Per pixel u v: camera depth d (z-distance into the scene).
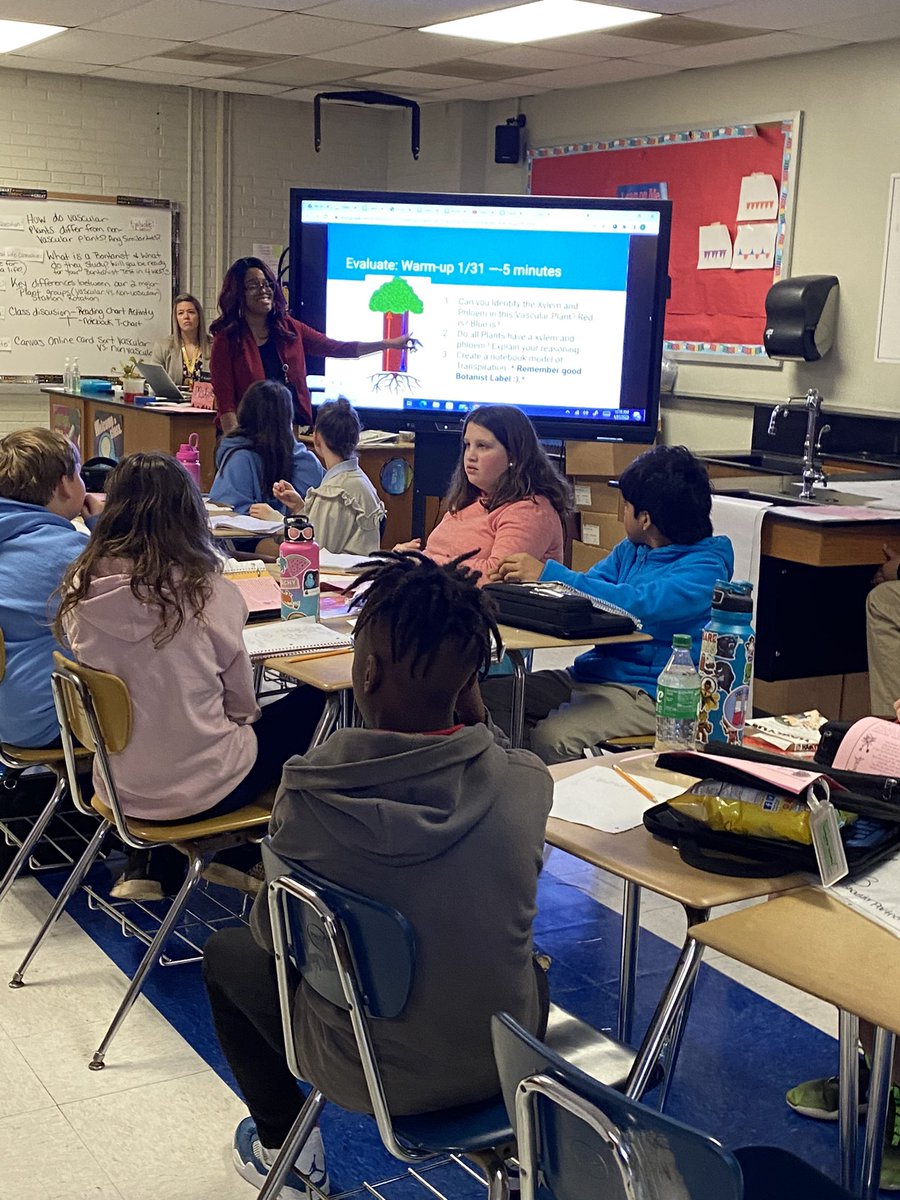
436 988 1.57
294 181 9.59
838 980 1.44
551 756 3.00
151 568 2.50
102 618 2.51
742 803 1.76
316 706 2.97
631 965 2.42
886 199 6.40
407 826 1.54
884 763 1.92
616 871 1.75
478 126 9.05
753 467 6.32
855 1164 1.97
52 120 8.68
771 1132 2.39
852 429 6.46
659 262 5.84
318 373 6.32
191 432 6.74
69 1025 2.68
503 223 6.00
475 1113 1.66
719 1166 1.10
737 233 7.24
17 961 2.93
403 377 6.27
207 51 7.57
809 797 1.72
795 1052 2.68
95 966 2.93
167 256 9.22
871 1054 2.20
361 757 1.59
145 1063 2.55
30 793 3.55
